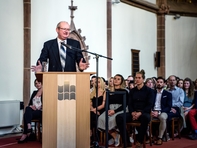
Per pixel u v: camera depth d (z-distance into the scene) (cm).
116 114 611
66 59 425
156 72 1477
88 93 387
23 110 871
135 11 1340
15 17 862
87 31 1095
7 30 843
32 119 690
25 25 879
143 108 607
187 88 793
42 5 933
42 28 930
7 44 841
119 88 638
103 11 1164
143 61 1387
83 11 1079
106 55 1172
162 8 1459
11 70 850
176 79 858
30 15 891
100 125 616
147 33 1415
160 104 709
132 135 689
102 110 650
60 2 991
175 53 1541
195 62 1608
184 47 1573
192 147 647
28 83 877
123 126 562
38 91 720
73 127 385
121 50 1255
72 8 1023
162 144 668
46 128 379
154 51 1464
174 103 764
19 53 870
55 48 428
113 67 1209
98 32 1141
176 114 729
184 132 805
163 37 1477
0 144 675
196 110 758
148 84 741
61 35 419
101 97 654
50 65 428
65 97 384
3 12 835
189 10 1570
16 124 839
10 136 799
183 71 1570
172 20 1538
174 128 779
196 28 1614
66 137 383
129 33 1302
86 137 386
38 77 403
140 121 589
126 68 1278
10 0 851
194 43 1606
